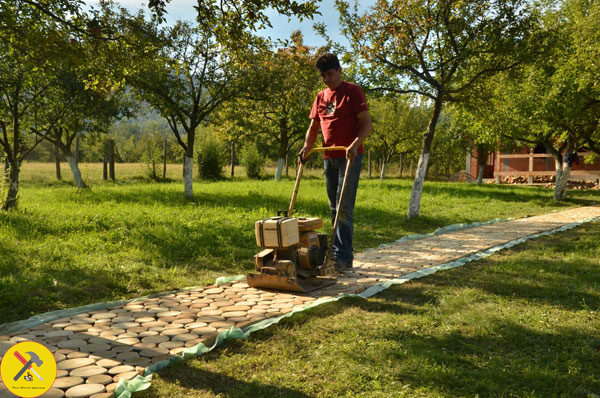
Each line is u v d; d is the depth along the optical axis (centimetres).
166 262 594
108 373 280
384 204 1320
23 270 511
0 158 1178
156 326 365
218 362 300
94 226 798
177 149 3350
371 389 265
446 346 326
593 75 1199
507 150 2352
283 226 453
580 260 593
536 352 314
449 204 1378
